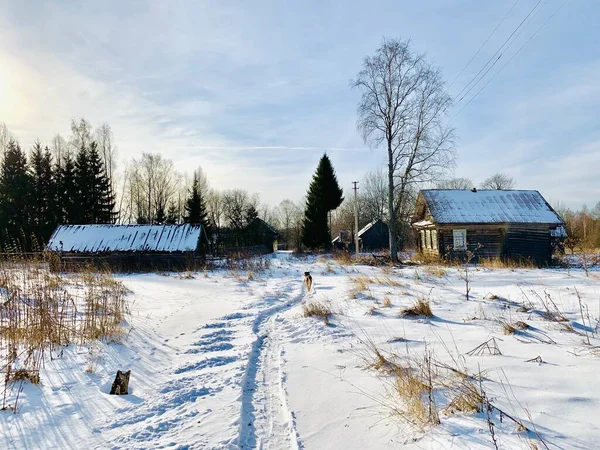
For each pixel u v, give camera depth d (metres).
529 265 23.11
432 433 3.33
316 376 5.33
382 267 23.66
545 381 4.20
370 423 3.78
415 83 26.53
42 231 40.00
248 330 8.42
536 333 6.64
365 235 55.38
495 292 11.64
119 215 51.81
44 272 14.12
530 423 3.25
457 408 3.69
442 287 13.32
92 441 3.73
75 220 42.47
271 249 65.19
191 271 24.95
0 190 40.28
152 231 29.06
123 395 4.93
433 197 28.62
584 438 2.92
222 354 6.62
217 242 55.22
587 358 4.99
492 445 2.95
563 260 26.95
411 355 5.72
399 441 3.33
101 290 12.55
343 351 6.40
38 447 3.62
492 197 28.67
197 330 8.45
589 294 10.17
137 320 9.52
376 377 5.05
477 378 4.43
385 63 26.69
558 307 8.78
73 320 8.62
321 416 4.08
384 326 7.95
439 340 6.55
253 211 60.03
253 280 19.03
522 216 26.86
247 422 4.16
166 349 7.03
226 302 12.38
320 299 12.29
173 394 4.85
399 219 32.69
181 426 4.02
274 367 6.04
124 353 6.73
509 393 3.95
